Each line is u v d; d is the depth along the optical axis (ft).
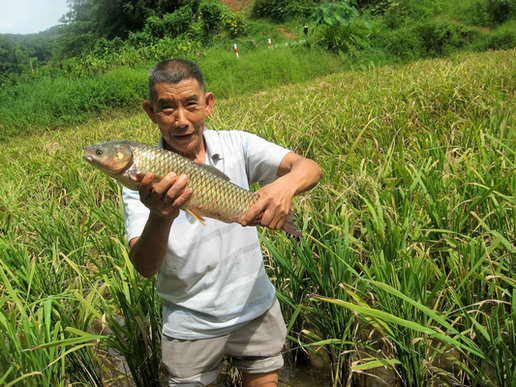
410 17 42.45
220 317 3.55
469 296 4.59
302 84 23.70
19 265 5.69
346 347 4.56
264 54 32.71
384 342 4.75
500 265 4.56
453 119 9.87
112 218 7.59
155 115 3.52
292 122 10.80
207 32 47.19
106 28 62.90
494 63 16.52
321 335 5.22
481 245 4.75
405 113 9.80
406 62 33.78
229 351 3.71
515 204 5.07
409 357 4.16
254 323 3.73
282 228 3.45
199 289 3.53
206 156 3.76
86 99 25.48
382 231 4.90
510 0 39.78
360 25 38.32
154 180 2.97
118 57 34.96
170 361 3.65
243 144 3.85
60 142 14.57
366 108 11.51
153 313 4.84
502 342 3.76
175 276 3.52
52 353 3.86
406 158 7.86
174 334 3.61
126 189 3.67
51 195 9.68
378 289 4.25
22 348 3.80
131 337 4.48
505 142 7.39
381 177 6.88
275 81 29.40
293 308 4.93
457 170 6.61
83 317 4.67
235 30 46.57
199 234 3.47
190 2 54.29
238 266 3.59
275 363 3.84
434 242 5.24
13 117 24.40
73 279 6.17
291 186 3.36
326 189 6.65
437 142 7.47
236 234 3.59
